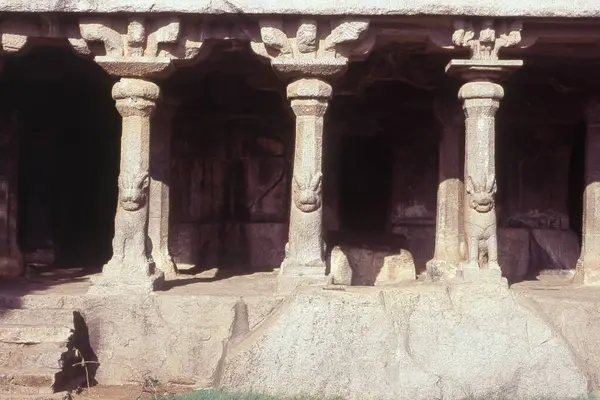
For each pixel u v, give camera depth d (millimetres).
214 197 15977
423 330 9773
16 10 10938
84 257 16625
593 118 13234
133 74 11359
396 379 9406
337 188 15719
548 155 15758
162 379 10617
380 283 13633
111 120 16609
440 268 12961
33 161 15617
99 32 11141
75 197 16562
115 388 10430
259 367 9523
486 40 11133
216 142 15969
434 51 11656
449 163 13359
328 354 9539
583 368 9898
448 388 9328
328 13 10859
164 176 13586
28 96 15266
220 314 10789
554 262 15422
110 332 10820
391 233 15148
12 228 14156
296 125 11438
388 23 11234
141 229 11391
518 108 15320
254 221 15930
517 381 9484
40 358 9695
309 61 11086
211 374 10570
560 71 13602
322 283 10977
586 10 10859
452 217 13305
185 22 11289
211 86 15445
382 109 15500
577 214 15891
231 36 11414
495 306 9961
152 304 10859
